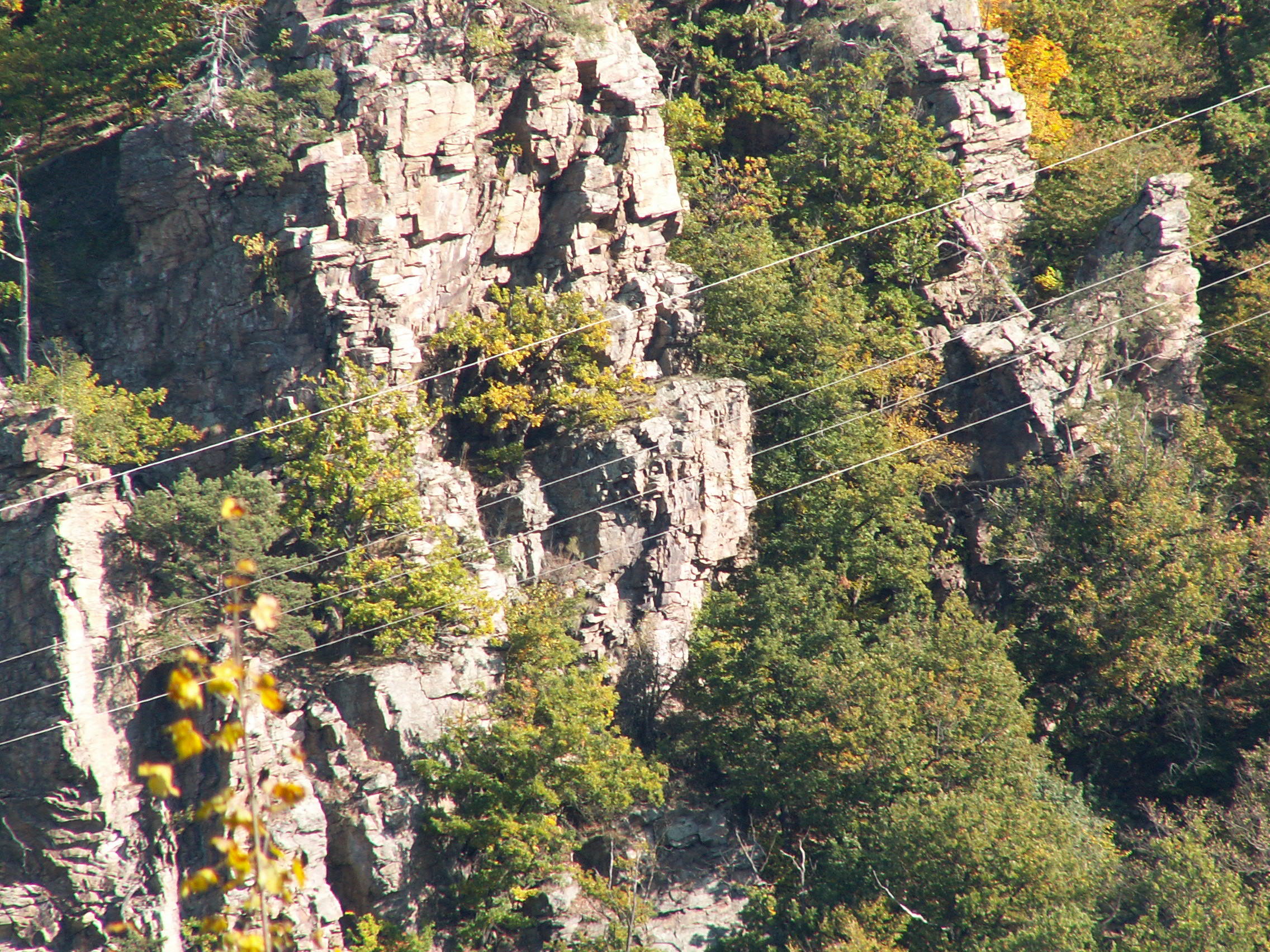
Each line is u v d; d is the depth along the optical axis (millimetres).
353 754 181500
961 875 167375
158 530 179375
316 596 189750
